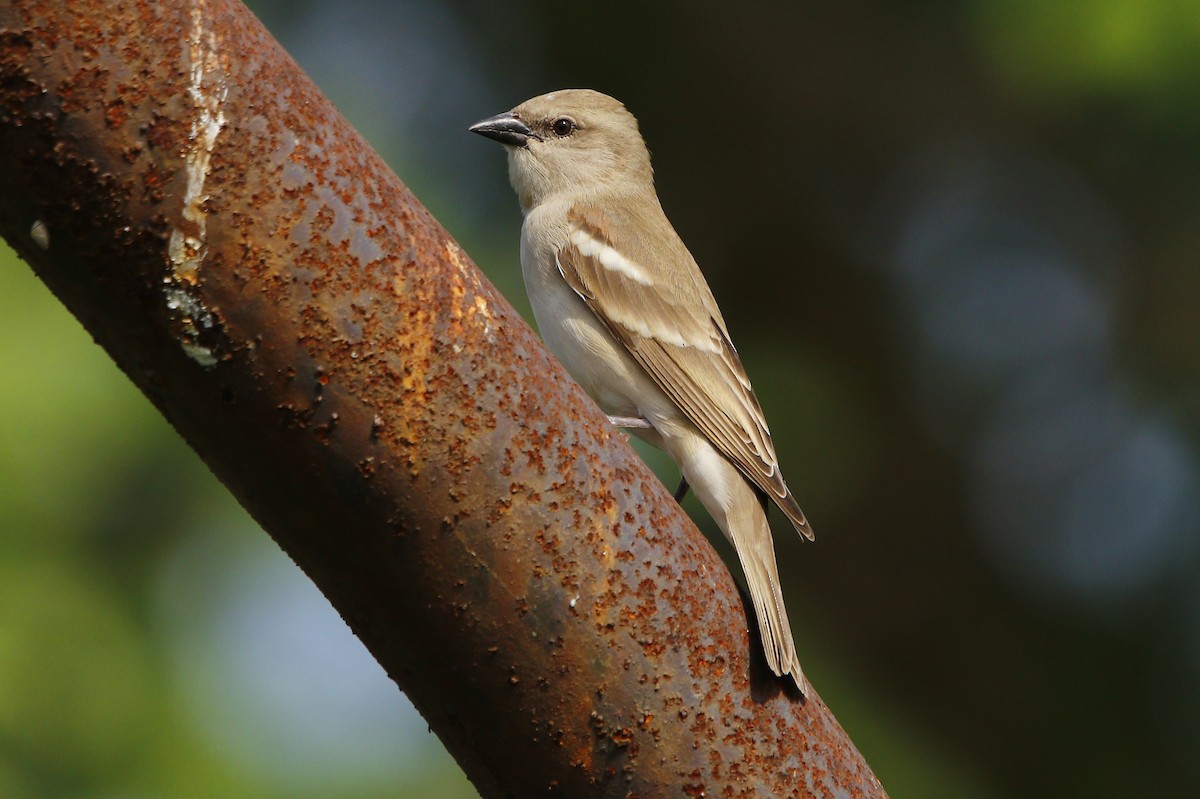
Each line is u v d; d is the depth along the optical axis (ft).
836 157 16.62
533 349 4.60
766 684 4.96
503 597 4.50
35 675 9.64
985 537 15.44
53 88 3.89
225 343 4.16
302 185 4.17
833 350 16.07
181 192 4.04
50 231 4.06
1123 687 14.37
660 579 4.75
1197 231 15.65
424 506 4.37
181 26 4.02
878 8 15.89
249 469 4.36
